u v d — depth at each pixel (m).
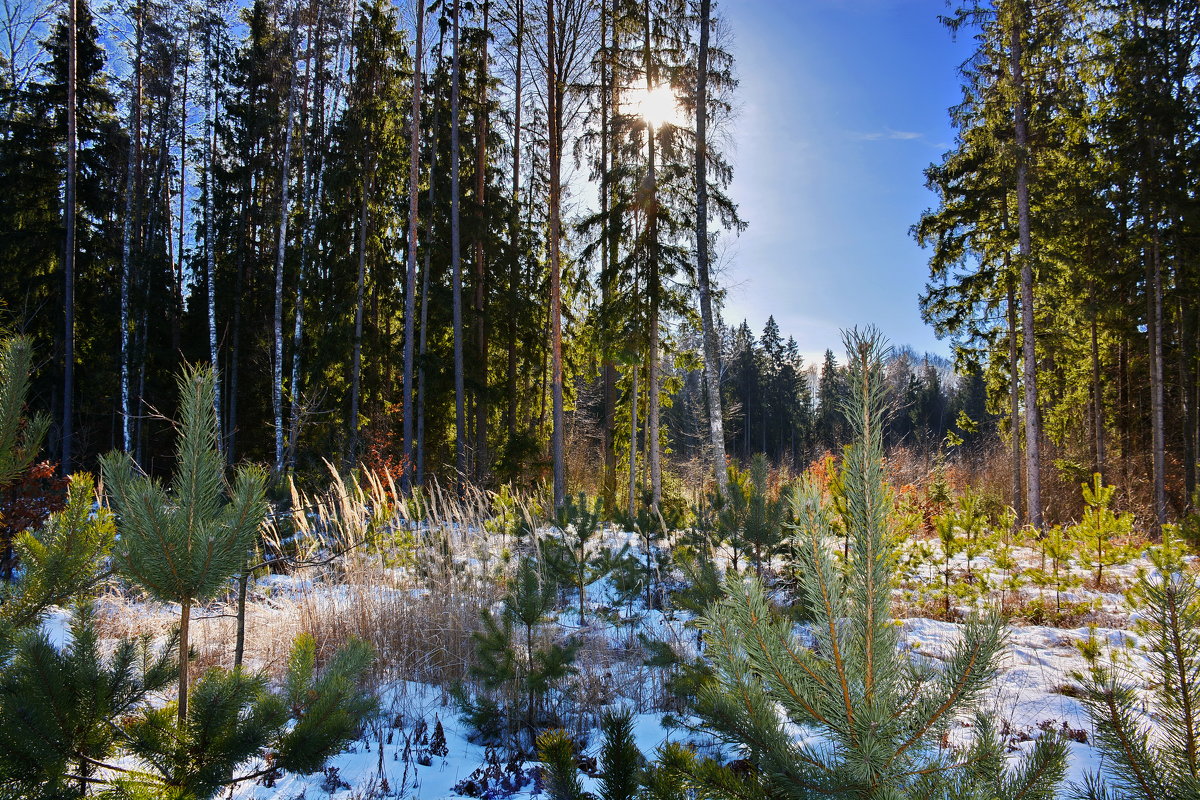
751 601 1.54
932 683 1.48
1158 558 4.99
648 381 18.80
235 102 20.95
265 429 22.77
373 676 4.70
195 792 2.09
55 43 20.94
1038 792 1.46
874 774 1.39
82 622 2.41
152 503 2.13
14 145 20.36
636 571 6.35
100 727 2.18
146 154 22.67
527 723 4.05
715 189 14.80
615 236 15.66
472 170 20.67
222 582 2.23
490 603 5.70
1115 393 19.67
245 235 21.98
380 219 20.55
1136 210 15.23
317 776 3.32
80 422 21.39
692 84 14.84
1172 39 14.67
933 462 19.30
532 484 17.62
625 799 1.77
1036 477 14.37
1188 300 16.97
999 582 7.66
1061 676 4.43
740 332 57.56
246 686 2.27
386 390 21.77
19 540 2.65
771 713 1.55
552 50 15.67
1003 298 17.94
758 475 5.94
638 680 4.60
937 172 17.25
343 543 6.39
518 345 22.05
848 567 1.46
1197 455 16.55
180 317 23.44
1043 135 14.63
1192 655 1.64
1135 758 1.62
